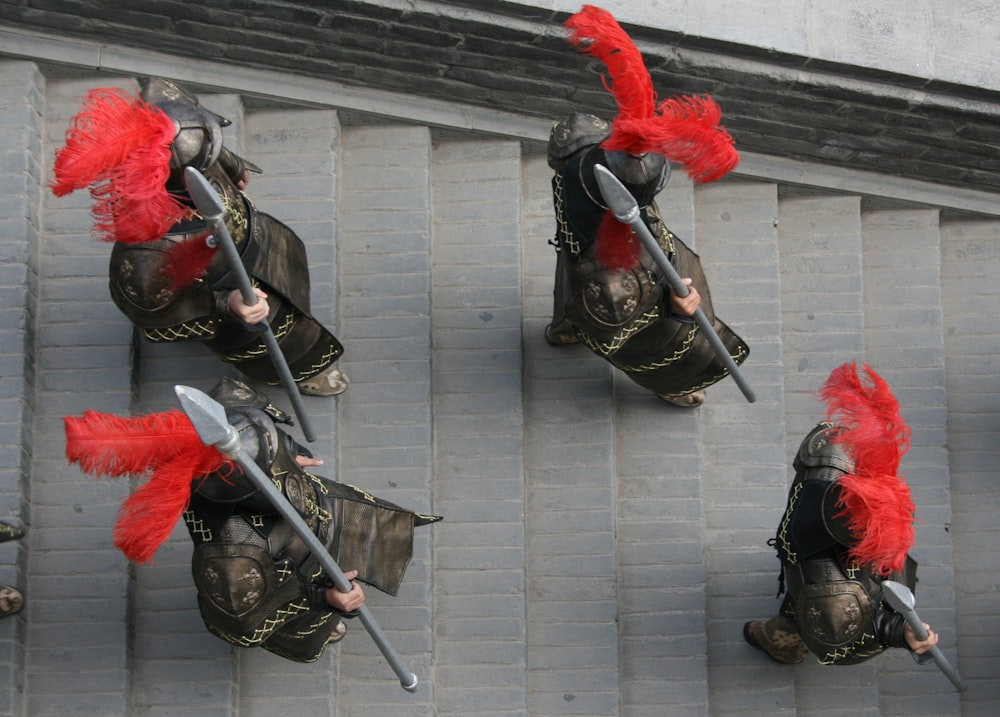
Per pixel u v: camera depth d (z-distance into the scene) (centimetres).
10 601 1298
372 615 1344
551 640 1420
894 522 1136
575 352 1502
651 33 1432
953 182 1616
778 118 1524
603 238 1198
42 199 1457
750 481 1501
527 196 1566
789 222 1612
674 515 1469
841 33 1460
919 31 1475
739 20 1443
